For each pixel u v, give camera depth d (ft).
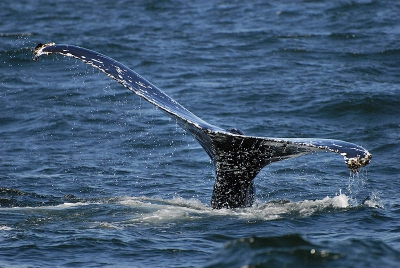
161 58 303.07
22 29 364.99
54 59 302.25
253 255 78.18
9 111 238.27
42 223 115.55
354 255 77.97
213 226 112.57
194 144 203.41
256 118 225.97
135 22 381.81
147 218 116.78
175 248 104.83
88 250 104.58
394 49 308.40
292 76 274.36
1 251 103.91
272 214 119.03
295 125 219.20
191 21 382.22
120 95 255.91
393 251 80.59
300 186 157.99
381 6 394.93
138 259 101.35
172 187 158.51
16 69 290.35
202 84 265.13
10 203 134.62
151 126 221.05
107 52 312.29
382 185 158.10
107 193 152.25
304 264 76.02
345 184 159.43
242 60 300.20
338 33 336.08
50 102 247.70
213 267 77.30
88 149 199.72
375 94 243.60
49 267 98.63
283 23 368.27
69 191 153.58
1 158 189.16
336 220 119.03
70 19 393.50
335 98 240.32
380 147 196.75
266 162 113.91
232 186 118.01
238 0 433.89
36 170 175.73
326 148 104.83
